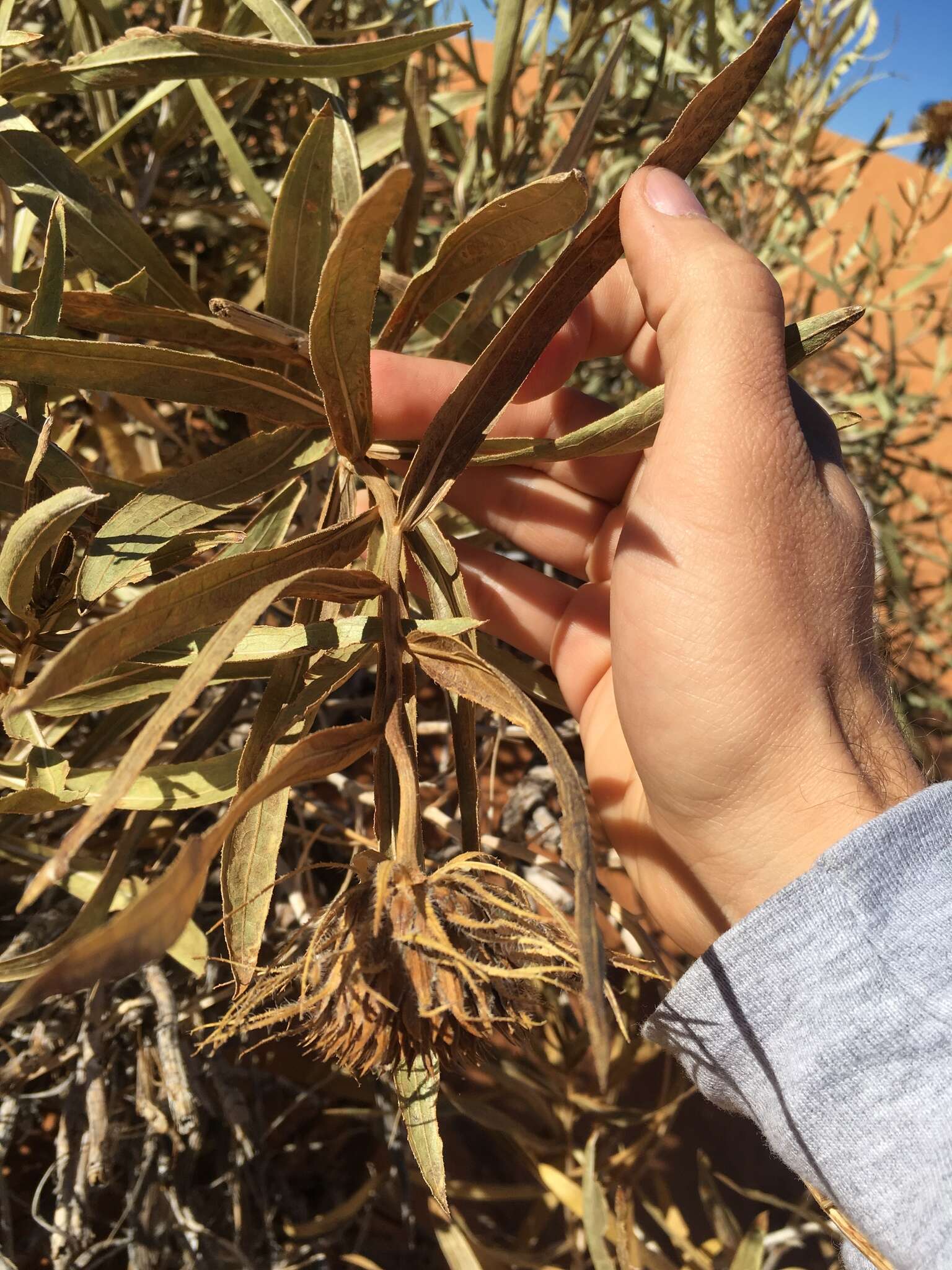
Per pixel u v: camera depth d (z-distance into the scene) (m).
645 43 0.45
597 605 0.29
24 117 0.20
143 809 0.17
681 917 0.24
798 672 0.20
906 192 0.57
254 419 0.26
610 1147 0.35
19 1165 0.33
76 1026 0.30
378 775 0.16
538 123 0.34
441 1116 0.34
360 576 0.16
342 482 0.21
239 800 0.11
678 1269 0.32
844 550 0.21
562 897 0.35
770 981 0.18
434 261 0.17
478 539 0.35
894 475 0.60
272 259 0.21
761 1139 0.42
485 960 0.13
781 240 0.56
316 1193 0.36
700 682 0.20
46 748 0.18
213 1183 0.30
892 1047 0.17
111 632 0.11
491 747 0.39
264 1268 0.31
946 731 0.50
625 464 0.28
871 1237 0.17
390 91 0.43
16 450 0.18
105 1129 0.26
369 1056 0.14
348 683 0.43
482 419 0.17
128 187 0.34
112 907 0.23
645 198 0.20
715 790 0.21
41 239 0.29
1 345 0.16
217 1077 0.30
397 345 0.20
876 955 0.17
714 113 0.16
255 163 0.42
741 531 0.20
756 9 0.50
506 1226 0.38
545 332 0.16
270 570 0.15
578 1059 0.34
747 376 0.20
